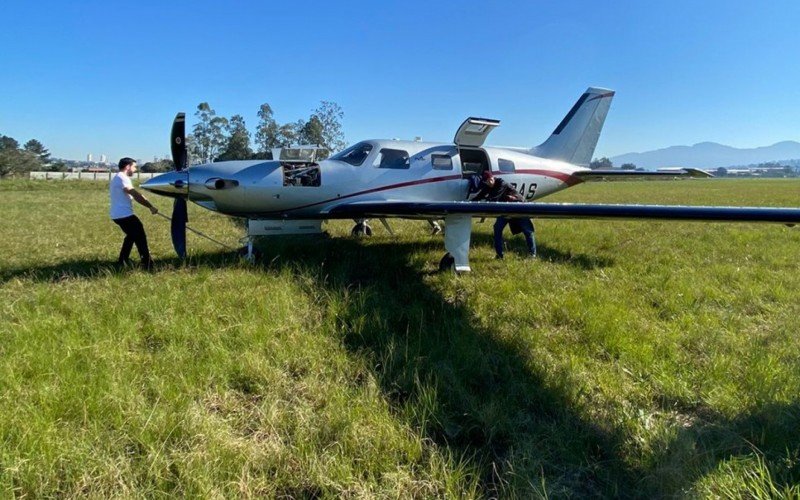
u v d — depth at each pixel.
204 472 1.88
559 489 1.95
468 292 4.81
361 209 6.02
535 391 2.69
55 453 1.96
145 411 2.30
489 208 4.98
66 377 2.56
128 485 1.85
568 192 29.22
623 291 4.83
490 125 6.92
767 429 2.27
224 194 5.86
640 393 2.77
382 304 4.21
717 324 3.89
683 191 30.39
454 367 2.95
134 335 3.31
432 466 2.02
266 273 5.20
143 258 5.64
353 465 2.05
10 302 4.07
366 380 2.83
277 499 1.87
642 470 2.06
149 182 5.79
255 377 2.80
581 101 9.21
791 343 3.46
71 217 11.24
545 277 5.38
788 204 18.50
